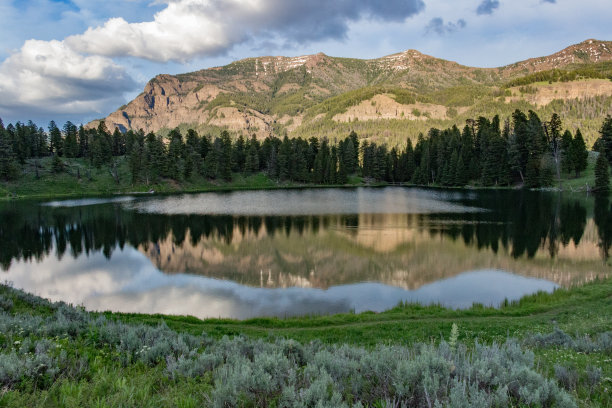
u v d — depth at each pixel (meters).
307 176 165.12
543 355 9.58
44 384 5.89
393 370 5.69
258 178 161.62
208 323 20.81
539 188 109.69
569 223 56.78
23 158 138.62
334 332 18.27
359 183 165.75
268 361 6.33
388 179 171.88
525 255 39.56
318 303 26.88
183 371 6.88
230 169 157.00
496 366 5.85
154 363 7.89
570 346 10.96
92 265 38.06
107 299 28.02
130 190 130.38
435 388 4.94
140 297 28.44
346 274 33.94
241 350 8.47
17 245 47.78
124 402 5.28
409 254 40.34
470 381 5.46
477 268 35.25
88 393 5.62
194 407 5.22
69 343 8.59
